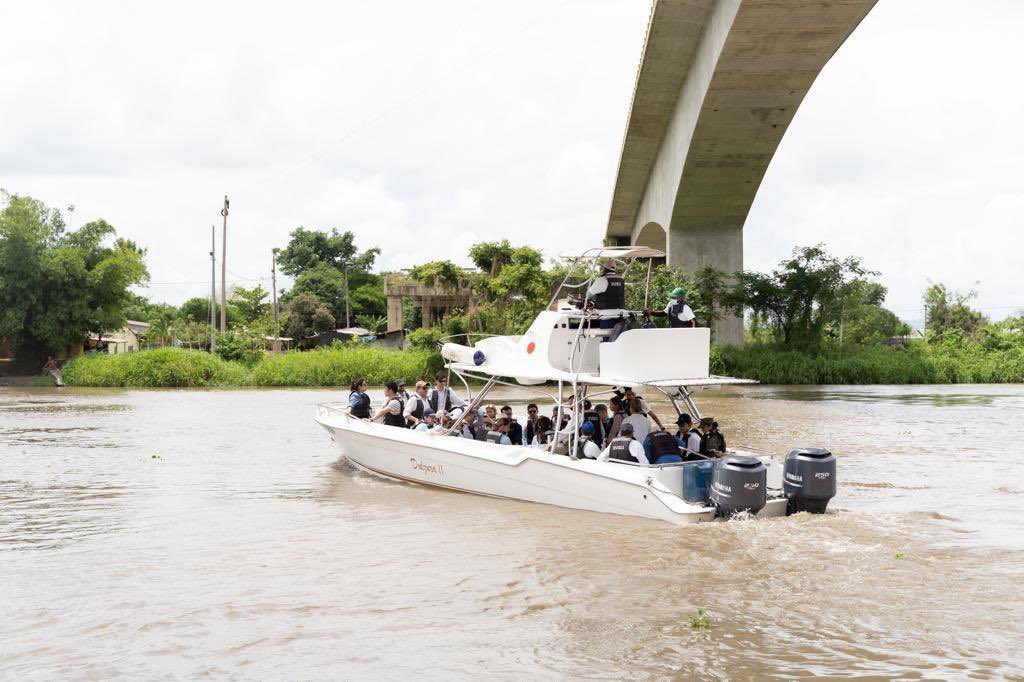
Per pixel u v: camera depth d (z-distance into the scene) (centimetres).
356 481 1200
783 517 866
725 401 2712
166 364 3694
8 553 799
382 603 638
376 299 8475
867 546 768
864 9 2264
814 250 4231
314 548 809
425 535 852
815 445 1554
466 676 500
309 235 9131
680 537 795
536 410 1112
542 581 684
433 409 1228
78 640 566
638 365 867
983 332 4806
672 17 2756
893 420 2044
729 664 510
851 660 512
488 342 1106
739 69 2641
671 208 3853
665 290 3775
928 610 599
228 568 741
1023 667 500
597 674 499
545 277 4816
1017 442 1603
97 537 865
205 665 521
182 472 1298
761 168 3416
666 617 594
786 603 618
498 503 1005
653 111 3656
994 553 747
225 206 4716
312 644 555
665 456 902
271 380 3688
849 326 4738
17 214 4291
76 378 3794
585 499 924
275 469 1320
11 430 1909
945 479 1184
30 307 4425
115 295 4662
